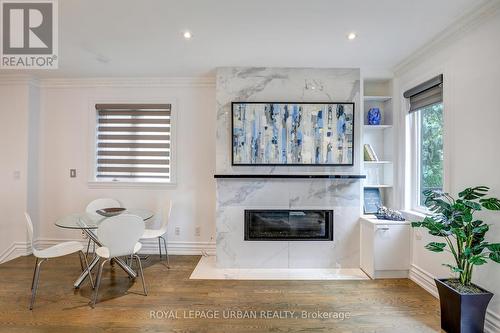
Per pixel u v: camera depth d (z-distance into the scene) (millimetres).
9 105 3727
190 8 2154
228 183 3400
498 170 2023
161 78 3766
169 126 3844
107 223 2418
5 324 2184
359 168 3389
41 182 3900
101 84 3824
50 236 3896
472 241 2074
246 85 3404
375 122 3494
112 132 3885
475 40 2221
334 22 2361
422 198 3109
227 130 3404
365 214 3477
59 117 3873
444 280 2219
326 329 2146
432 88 2814
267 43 2758
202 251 3824
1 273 3158
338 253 3389
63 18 2299
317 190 3400
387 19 2311
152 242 3867
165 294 2695
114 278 3049
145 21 2348
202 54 3027
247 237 3393
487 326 2072
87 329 2127
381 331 2125
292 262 3387
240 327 2168
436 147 2879
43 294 2672
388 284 2934
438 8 2143
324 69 3410
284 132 3375
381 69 3426
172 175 3799
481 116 2164
